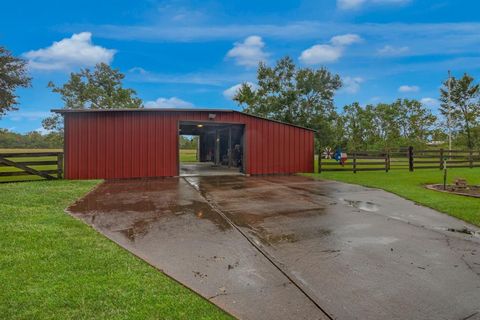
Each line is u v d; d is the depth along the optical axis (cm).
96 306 233
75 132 1091
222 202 665
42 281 271
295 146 1415
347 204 642
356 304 244
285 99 2948
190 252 355
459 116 3166
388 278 290
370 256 346
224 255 347
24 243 366
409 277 292
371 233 434
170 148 1205
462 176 1212
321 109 2986
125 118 1149
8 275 281
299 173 1391
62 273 288
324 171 1478
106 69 3628
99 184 970
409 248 373
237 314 228
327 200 688
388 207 611
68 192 763
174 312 228
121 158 1142
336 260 333
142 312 227
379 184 960
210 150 2256
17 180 1025
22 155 989
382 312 233
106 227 456
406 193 773
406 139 4044
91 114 1110
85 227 447
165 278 286
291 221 500
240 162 1495
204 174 1313
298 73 2998
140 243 385
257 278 289
